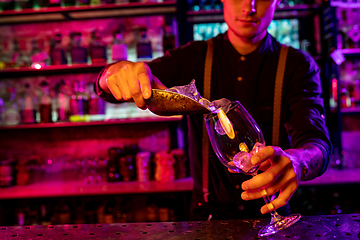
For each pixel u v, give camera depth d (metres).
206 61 1.13
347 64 2.34
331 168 2.21
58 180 2.37
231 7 0.90
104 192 1.97
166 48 2.20
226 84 1.11
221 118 0.58
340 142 2.13
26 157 2.39
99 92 0.87
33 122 2.29
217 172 1.05
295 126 0.86
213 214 1.07
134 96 0.64
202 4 2.32
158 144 2.49
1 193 2.04
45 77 2.49
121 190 1.99
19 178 2.23
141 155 2.20
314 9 2.19
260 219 0.66
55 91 2.48
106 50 2.36
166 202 2.26
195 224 0.65
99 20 2.47
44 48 2.50
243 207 1.03
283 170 0.55
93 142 2.51
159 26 2.44
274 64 1.08
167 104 0.61
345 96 2.23
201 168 1.10
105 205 2.37
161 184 2.08
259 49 1.06
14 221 2.39
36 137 2.53
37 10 2.21
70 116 2.24
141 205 2.47
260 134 0.61
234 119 0.58
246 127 0.58
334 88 2.12
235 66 1.09
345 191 2.36
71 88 2.46
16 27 2.50
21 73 2.34
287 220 0.62
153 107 0.62
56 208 2.38
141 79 0.63
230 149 0.58
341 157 2.13
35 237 0.60
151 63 1.16
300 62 1.04
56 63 2.25
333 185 1.88
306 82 1.01
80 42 2.35
